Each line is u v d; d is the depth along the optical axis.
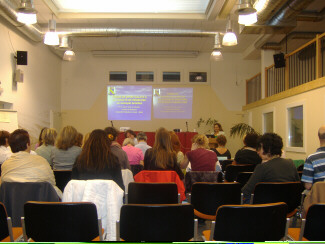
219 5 6.12
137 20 7.30
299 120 6.05
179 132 8.95
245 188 2.72
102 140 2.49
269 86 8.20
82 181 2.18
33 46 7.68
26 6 4.41
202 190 2.65
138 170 4.23
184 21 7.34
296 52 6.30
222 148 4.91
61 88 10.06
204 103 10.12
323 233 1.80
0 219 1.88
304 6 5.05
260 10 5.11
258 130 8.51
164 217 1.74
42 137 4.00
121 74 10.14
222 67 10.19
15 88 6.64
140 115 10.02
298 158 5.95
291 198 2.53
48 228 1.79
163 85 10.11
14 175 2.42
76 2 6.60
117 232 1.79
